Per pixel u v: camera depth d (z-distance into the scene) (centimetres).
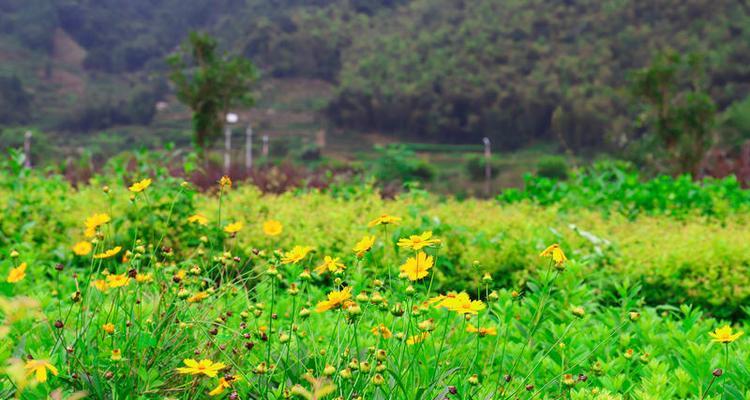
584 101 8894
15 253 223
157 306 229
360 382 193
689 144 1425
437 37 12088
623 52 9894
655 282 441
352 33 13788
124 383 198
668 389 219
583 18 10931
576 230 467
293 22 14025
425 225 473
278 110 12062
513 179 5553
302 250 225
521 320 307
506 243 468
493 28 11400
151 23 16800
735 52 8431
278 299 328
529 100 9712
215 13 16800
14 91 12262
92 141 10994
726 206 731
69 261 436
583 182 853
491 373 253
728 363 241
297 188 1014
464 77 10488
